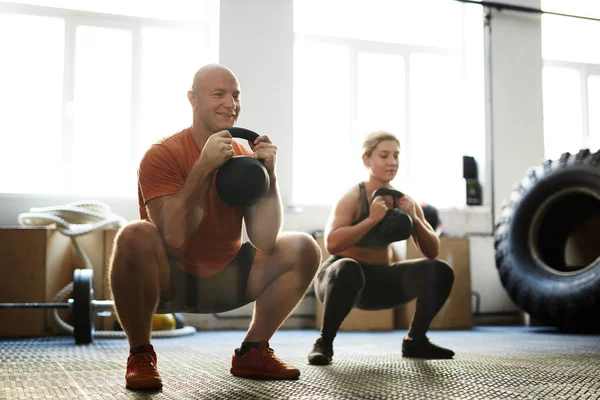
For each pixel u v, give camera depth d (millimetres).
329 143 5496
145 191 1869
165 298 1938
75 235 4277
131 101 5109
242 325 4902
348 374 2203
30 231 4191
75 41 5027
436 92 5844
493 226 5602
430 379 2080
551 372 2281
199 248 1923
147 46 5176
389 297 2723
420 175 5766
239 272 2000
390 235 2576
